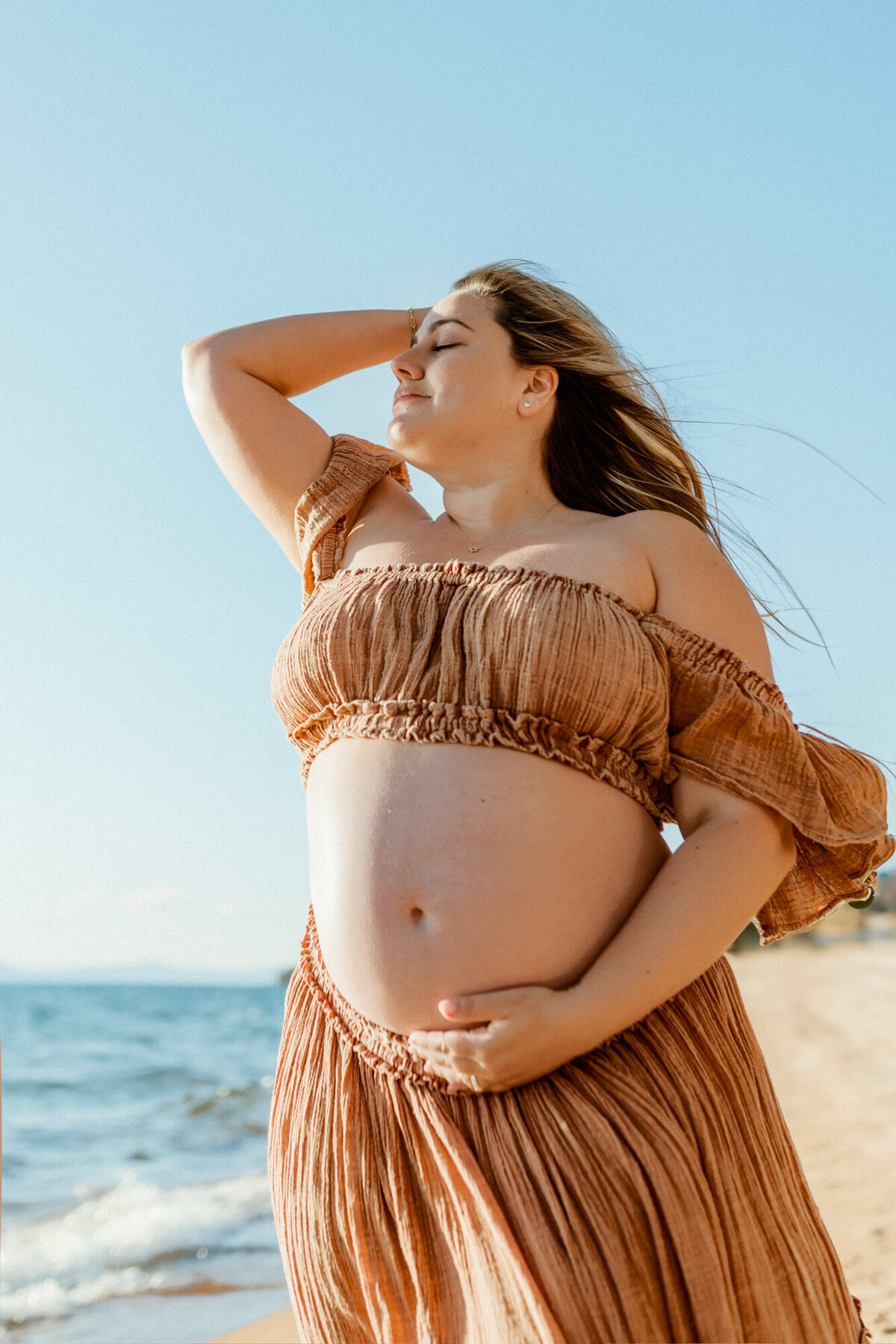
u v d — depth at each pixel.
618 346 2.52
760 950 38.41
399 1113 1.80
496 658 1.88
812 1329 1.68
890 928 42.22
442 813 1.85
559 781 1.86
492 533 2.26
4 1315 6.18
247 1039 32.34
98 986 54.09
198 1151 13.98
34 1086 21.38
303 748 2.14
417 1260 1.71
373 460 2.46
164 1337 5.67
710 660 1.98
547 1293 1.58
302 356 2.52
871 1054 11.92
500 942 1.79
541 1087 1.74
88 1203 9.81
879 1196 5.21
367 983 1.85
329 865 1.95
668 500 2.46
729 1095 1.84
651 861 1.95
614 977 1.73
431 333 2.40
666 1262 1.62
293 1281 1.88
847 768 2.02
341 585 2.13
